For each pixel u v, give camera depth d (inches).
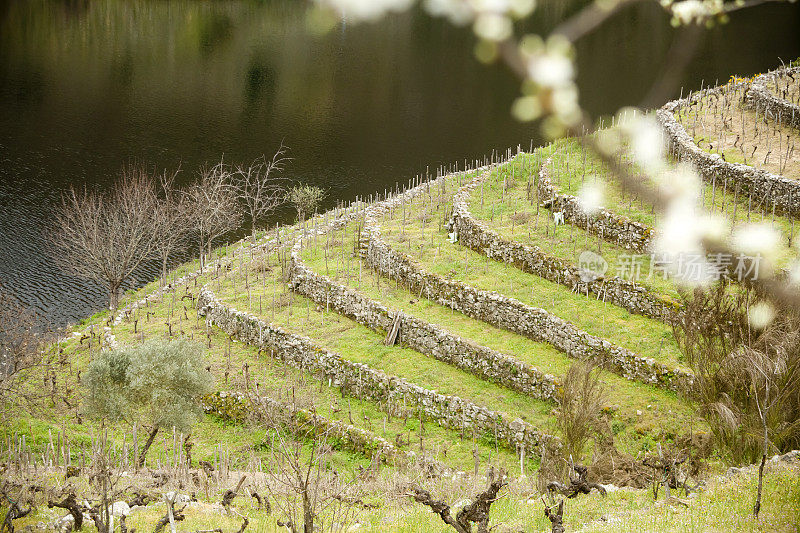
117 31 4943.4
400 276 1598.2
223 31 5064.0
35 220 2346.2
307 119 3545.8
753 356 827.4
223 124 3415.4
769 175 1485.0
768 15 4601.4
